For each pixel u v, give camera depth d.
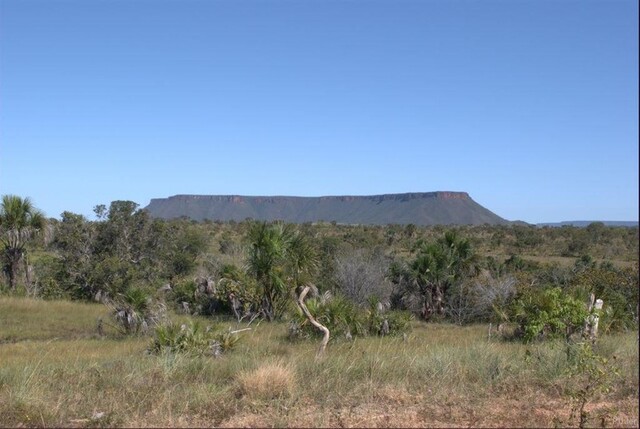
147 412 6.91
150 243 36.28
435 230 73.50
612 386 7.83
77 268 30.73
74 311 24.00
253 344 14.88
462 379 8.38
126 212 34.75
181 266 36.25
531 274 29.09
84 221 33.22
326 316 16.81
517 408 7.23
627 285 19.20
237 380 8.09
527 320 14.70
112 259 30.20
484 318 27.44
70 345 16.28
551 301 11.98
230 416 6.77
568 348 9.30
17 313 22.89
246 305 23.75
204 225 80.25
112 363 9.98
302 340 16.64
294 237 24.27
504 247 59.75
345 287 28.03
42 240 29.38
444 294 28.66
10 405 7.02
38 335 18.98
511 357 9.77
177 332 13.30
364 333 17.88
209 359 10.19
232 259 29.94
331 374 8.45
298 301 11.05
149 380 8.31
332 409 7.04
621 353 9.73
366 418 6.72
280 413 6.77
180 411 6.93
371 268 28.97
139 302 19.00
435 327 24.89
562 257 50.22
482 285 27.64
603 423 6.39
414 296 28.98
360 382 8.18
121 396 7.50
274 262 23.70
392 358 9.56
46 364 10.74
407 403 7.36
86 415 6.86
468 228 80.12
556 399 7.66
